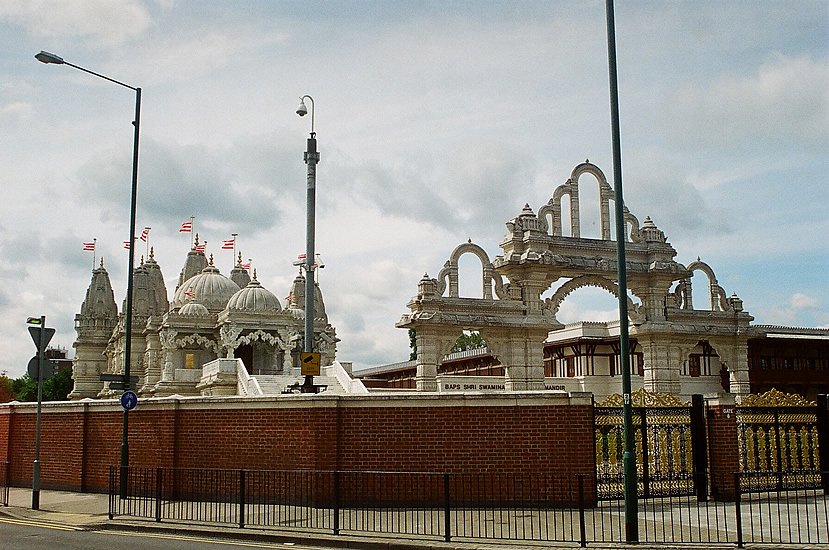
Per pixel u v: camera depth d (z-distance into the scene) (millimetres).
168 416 23266
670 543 15281
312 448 20656
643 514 19188
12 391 111312
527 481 20188
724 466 21500
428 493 20297
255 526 17547
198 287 71875
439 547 14961
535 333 44812
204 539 16672
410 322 42594
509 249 46312
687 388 61188
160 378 59562
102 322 81000
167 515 19953
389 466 20391
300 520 18344
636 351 59469
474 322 43156
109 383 24859
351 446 20562
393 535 16219
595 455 20406
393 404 20672
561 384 56812
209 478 22375
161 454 23250
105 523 18906
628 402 16000
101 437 25469
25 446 28219
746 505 20766
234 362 46312
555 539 15570
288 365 57562
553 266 45188
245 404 22000
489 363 71125
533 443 20328
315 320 64562
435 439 20438
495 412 20516
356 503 19156
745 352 52219
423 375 42656
